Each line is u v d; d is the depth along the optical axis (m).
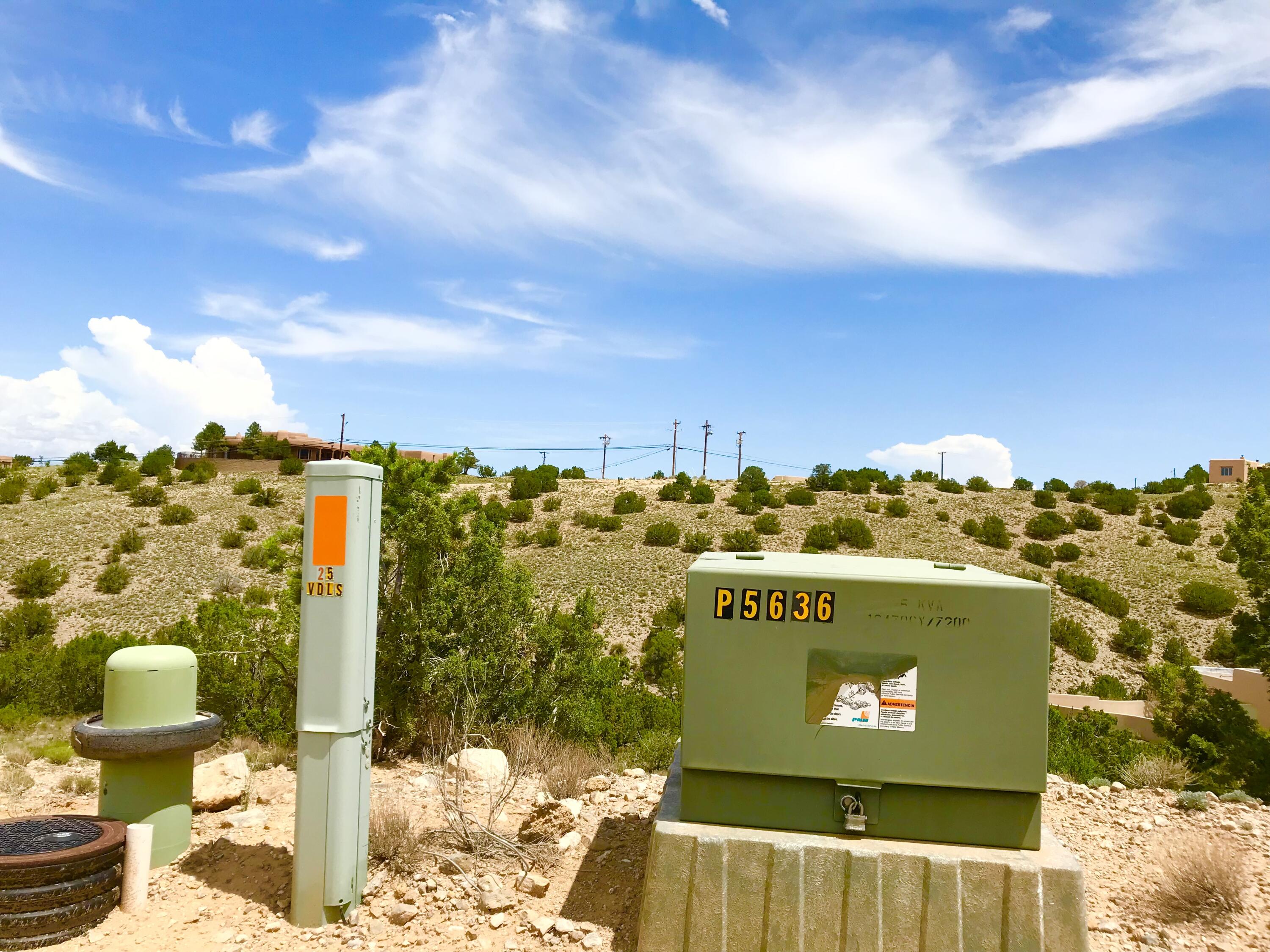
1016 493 68.19
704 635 4.18
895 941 3.81
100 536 47.75
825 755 4.08
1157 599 45.62
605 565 48.31
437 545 9.33
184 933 4.25
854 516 59.53
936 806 4.04
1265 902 4.60
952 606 4.07
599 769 7.36
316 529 4.54
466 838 5.06
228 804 6.11
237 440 76.75
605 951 4.05
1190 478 73.94
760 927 3.88
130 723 4.98
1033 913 3.77
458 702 8.73
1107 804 6.47
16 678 15.68
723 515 59.16
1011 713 4.00
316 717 4.43
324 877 4.34
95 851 4.26
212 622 12.39
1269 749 15.15
